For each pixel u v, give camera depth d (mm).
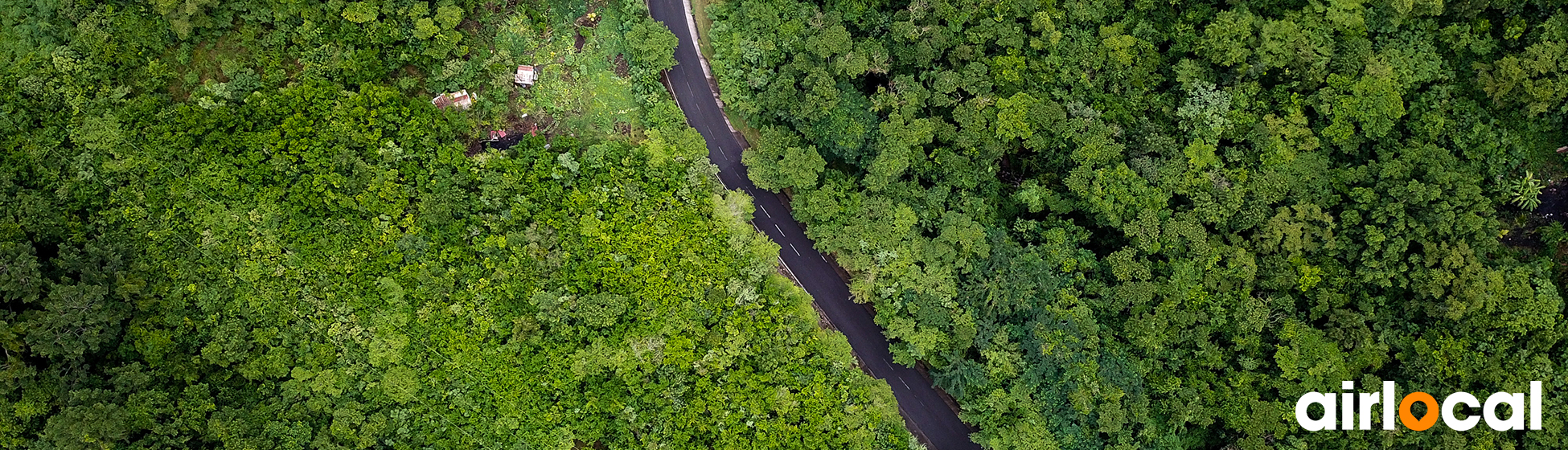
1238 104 66562
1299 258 64750
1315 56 64438
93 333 55156
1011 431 61938
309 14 61500
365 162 61469
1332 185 65062
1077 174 65188
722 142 68625
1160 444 62656
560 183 63562
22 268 53812
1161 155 66250
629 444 62531
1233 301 64750
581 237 63375
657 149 63750
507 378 62125
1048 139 66750
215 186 60094
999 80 66875
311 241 61344
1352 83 64500
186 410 57219
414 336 62000
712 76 68750
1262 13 68125
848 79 65812
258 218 60500
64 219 58406
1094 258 66875
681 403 62562
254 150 60438
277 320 60719
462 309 62250
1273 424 62344
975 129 65312
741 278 64125
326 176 60781
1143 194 64562
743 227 63969
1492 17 65000
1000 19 66938
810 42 64625
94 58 59656
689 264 63719
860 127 64125
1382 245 63031
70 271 56656
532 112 66000
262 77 61719
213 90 60188
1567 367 60781
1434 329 62781
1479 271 60906
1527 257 64438
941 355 63781
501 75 64875
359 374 61562
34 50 60062
